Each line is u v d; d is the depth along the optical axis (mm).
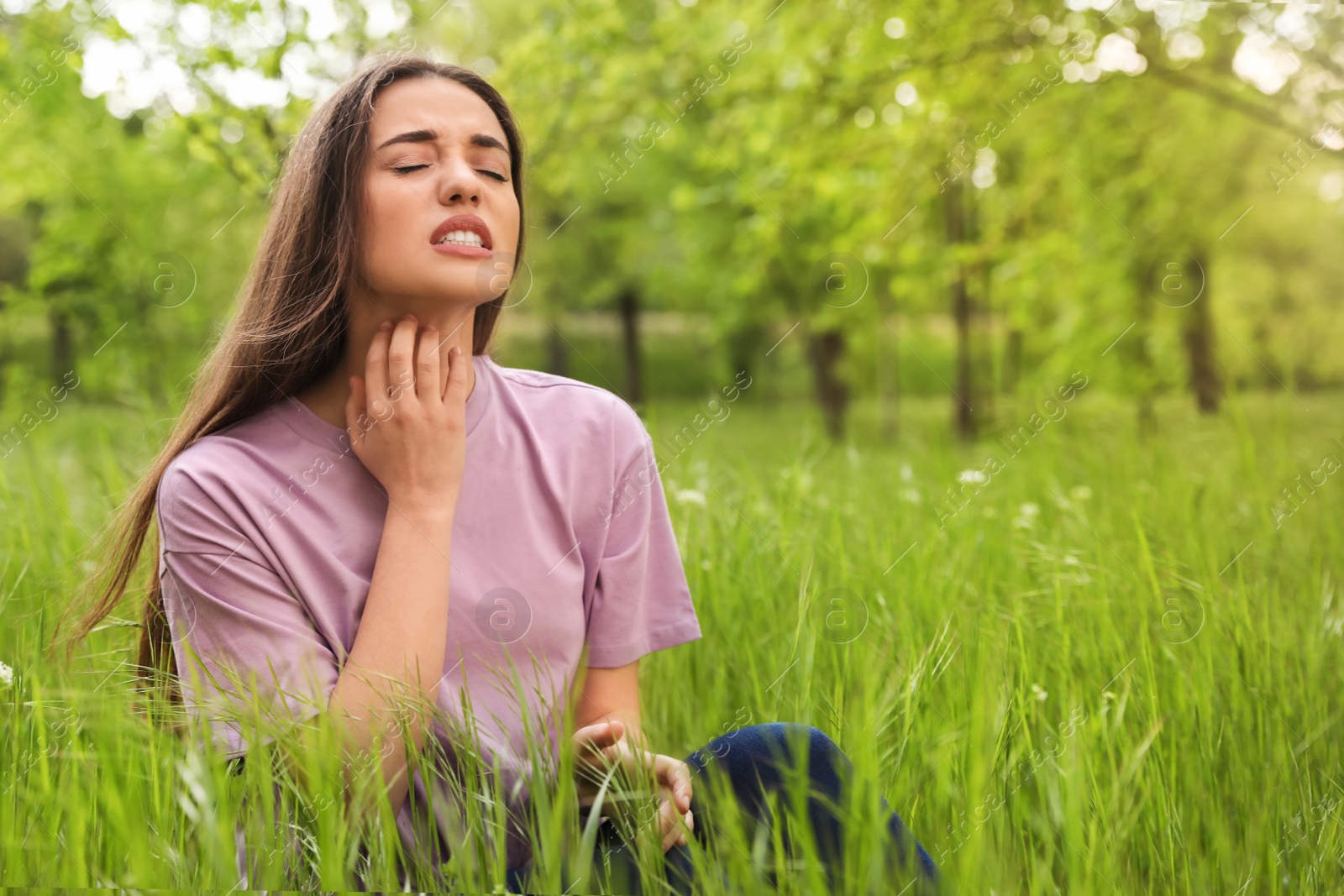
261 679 1215
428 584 1262
